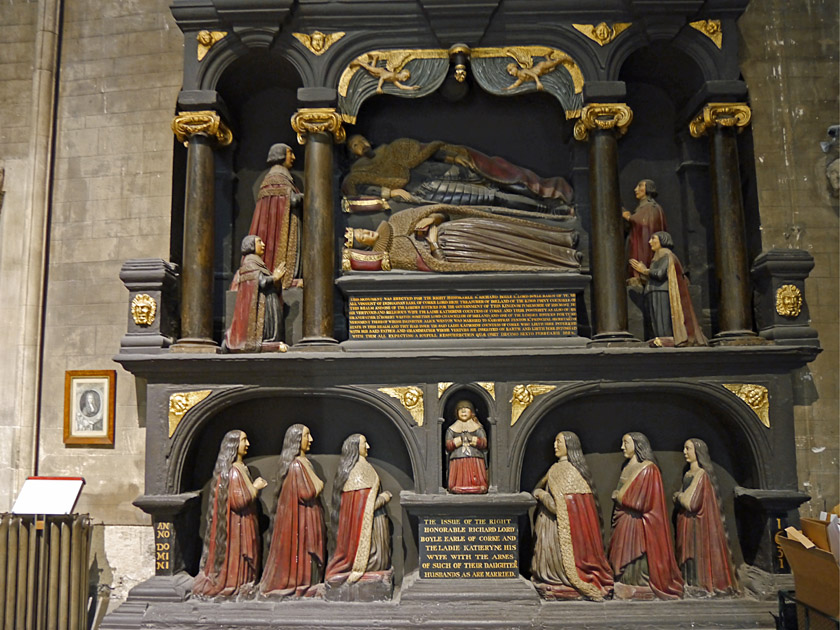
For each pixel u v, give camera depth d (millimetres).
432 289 4512
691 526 4176
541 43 4652
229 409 4527
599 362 4211
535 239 4613
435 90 4824
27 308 4859
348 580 4078
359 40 4645
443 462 4258
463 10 4547
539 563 4137
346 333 4723
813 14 4914
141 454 4715
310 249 4512
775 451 4219
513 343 4406
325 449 4496
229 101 4992
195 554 4445
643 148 5004
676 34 4555
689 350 4156
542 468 4438
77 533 4332
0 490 4746
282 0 4469
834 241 4688
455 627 3928
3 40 5184
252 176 5023
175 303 4641
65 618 4223
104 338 4832
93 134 5023
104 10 5148
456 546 4102
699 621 3932
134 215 4887
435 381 4250
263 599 4105
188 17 4566
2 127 5090
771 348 4164
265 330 4406
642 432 4484
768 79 4828
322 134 4586
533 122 5035
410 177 4895
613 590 4094
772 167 4738
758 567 4262
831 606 3475
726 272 4500
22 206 4977
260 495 4461
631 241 4727
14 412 4809
